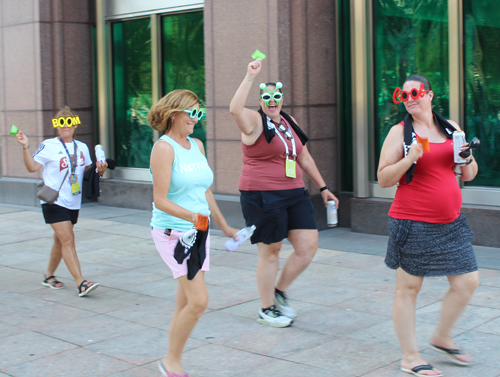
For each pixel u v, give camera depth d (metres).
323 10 8.41
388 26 8.09
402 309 3.74
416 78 3.68
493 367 3.78
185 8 10.09
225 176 8.83
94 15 11.54
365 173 8.19
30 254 7.57
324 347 4.20
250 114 4.48
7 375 3.85
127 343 4.39
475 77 7.45
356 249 7.30
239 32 8.44
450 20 7.45
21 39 11.33
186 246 3.53
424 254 3.65
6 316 5.10
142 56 10.93
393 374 3.72
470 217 7.27
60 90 11.24
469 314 4.78
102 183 11.34
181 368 3.70
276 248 4.66
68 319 4.98
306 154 4.82
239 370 3.85
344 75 8.63
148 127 11.00
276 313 4.70
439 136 3.71
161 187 3.53
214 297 5.50
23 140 5.45
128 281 6.18
